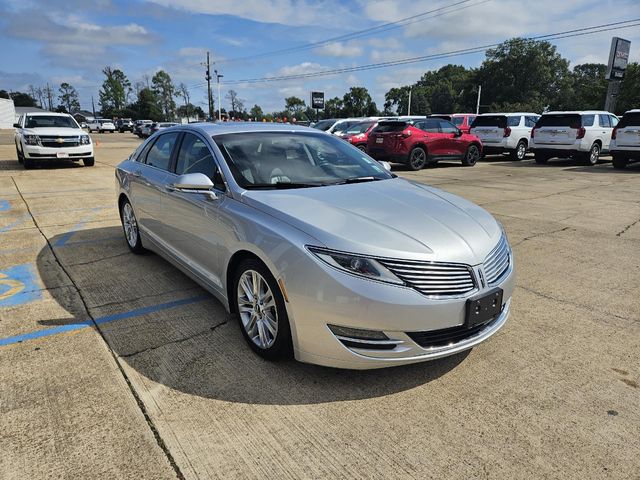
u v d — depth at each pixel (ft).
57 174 41.32
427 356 8.54
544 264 16.58
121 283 14.42
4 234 20.27
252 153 12.08
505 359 10.16
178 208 12.78
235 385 9.11
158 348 10.49
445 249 8.68
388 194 11.04
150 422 8.02
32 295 13.43
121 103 382.22
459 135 50.06
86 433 7.72
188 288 14.03
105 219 23.41
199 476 6.86
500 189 33.68
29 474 6.84
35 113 48.93
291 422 8.07
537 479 6.84
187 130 13.84
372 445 7.52
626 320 12.12
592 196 30.60
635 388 9.11
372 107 303.89
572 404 8.60
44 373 9.43
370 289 8.13
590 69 352.28
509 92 278.26
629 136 44.73
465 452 7.37
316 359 8.82
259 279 9.80
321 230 8.73
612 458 7.25
